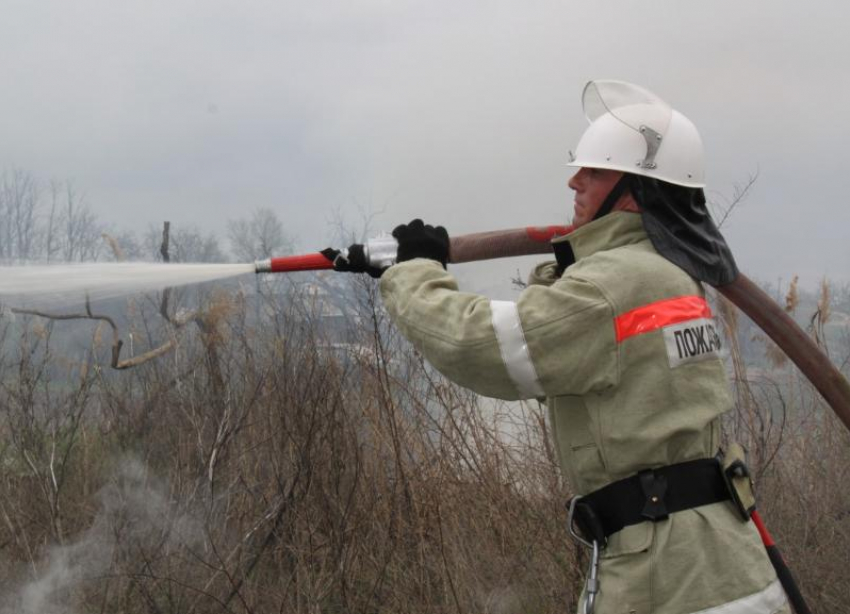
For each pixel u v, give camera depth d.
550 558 4.19
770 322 2.62
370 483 4.33
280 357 4.75
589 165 2.38
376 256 2.52
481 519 4.31
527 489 4.46
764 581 2.21
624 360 2.18
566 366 2.17
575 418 2.29
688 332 2.22
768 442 4.79
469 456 4.52
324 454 4.39
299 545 4.19
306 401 4.53
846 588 4.21
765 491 4.59
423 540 4.14
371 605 3.98
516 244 2.68
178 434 4.74
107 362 5.30
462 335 2.19
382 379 4.57
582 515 2.27
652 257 2.27
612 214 2.34
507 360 2.17
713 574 2.16
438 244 2.51
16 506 4.39
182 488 4.39
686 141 2.41
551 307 2.18
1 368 4.96
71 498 4.57
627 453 2.19
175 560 4.16
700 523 2.18
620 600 2.17
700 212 2.46
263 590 4.11
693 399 2.20
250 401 4.66
